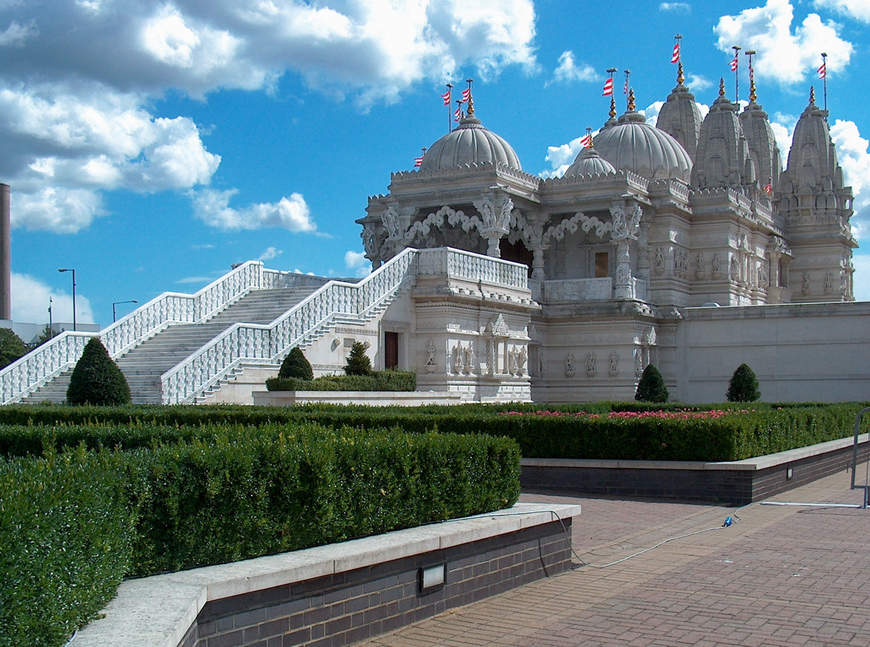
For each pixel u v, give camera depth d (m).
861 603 10.17
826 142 65.81
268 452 8.85
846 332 46.16
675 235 50.47
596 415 20.89
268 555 8.72
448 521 10.83
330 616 8.46
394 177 46.19
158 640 6.10
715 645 8.65
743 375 42.84
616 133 55.78
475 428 20.72
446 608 9.91
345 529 9.53
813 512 17.16
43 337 68.44
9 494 6.14
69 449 8.67
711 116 57.12
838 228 63.62
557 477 20.08
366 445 10.05
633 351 46.47
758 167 69.94
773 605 10.09
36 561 5.86
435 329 35.41
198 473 8.22
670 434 19.31
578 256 51.38
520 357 40.28
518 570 11.11
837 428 27.25
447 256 35.53
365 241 50.94
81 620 6.35
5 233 82.88
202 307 33.56
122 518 7.34
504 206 43.22
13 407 22.75
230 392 26.64
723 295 51.91
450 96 51.41
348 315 31.91
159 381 24.91
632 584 11.16
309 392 25.78
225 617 7.56
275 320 28.75
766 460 19.17
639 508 17.67
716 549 13.41
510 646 8.66
